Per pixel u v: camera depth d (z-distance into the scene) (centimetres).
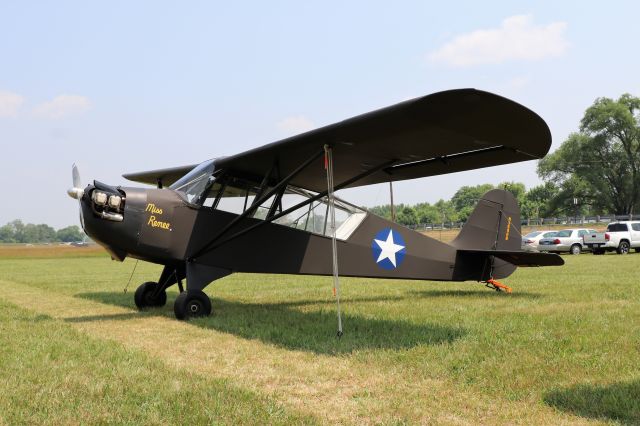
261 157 653
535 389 339
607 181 5441
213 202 698
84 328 594
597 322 568
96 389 327
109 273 1750
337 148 604
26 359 408
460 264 904
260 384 361
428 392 339
